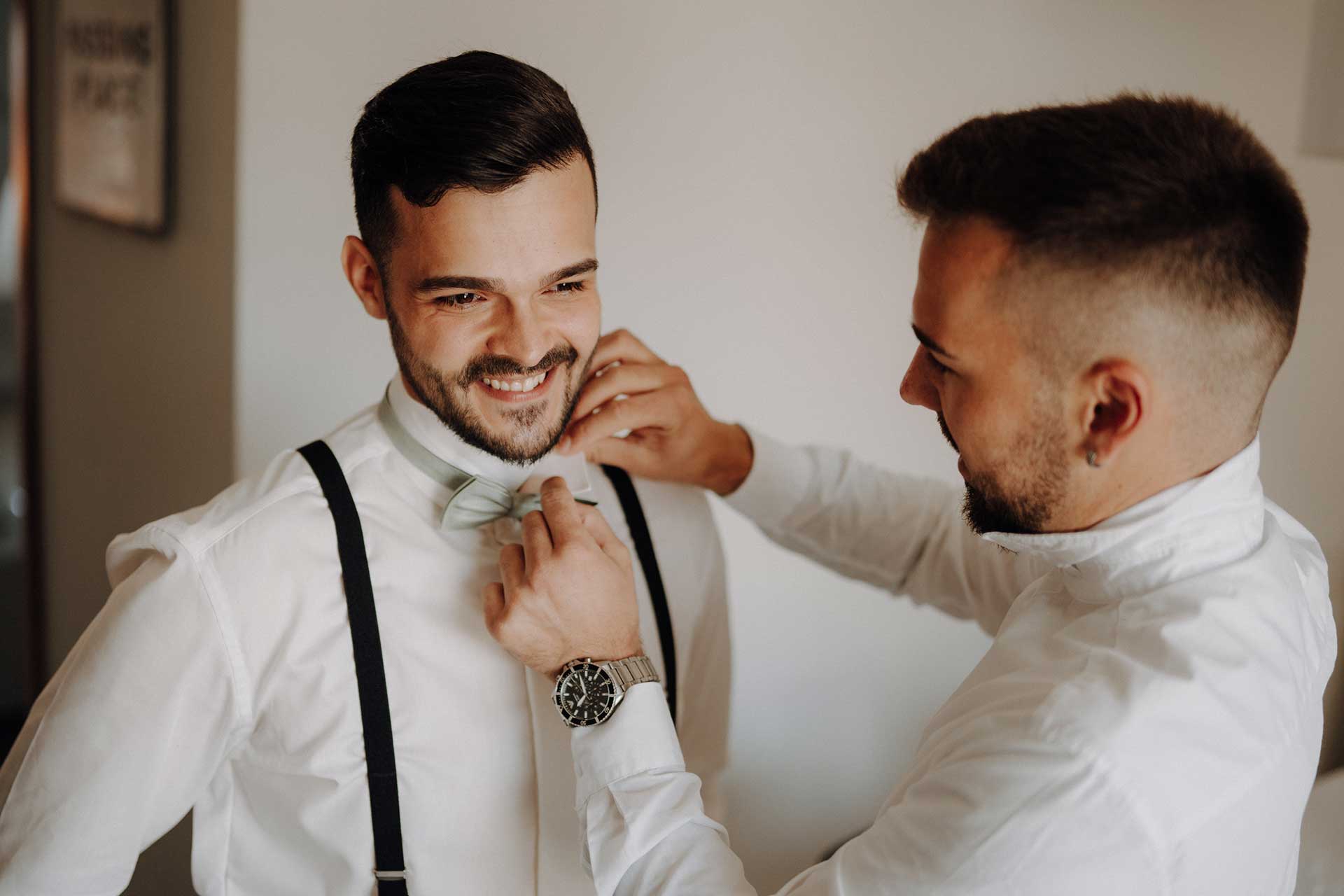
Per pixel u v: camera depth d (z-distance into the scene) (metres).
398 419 1.06
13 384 2.98
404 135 0.91
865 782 2.03
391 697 1.00
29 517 2.69
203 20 1.63
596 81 1.64
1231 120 0.87
